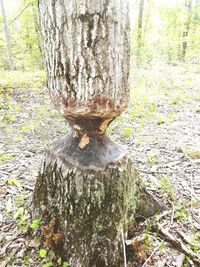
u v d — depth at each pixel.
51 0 1.46
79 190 1.80
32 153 3.58
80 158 1.83
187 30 14.26
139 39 12.76
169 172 3.02
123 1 1.49
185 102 6.18
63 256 1.88
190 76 9.17
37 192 2.10
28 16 12.38
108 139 1.99
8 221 2.22
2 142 3.98
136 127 4.58
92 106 1.59
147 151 3.59
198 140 4.02
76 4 1.40
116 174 1.84
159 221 2.21
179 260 1.90
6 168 3.11
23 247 1.98
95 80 1.53
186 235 2.09
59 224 1.91
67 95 1.62
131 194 2.05
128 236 2.02
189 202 2.49
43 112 5.52
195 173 3.01
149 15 14.80
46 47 1.62
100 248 1.81
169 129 4.50
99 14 1.42
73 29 1.46
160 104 5.99
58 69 1.59
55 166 1.91
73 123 1.80
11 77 9.26
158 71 10.31
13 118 5.13
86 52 1.48
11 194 2.57
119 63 1.58
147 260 1.83
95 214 1.81
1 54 16.36
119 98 1.65
